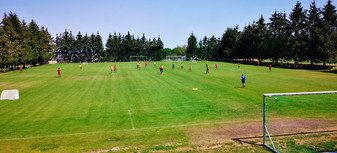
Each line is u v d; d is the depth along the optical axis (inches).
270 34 3031.5
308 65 2324.1
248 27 3627.0
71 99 912.3
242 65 2896.2
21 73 2052.2
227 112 700.0
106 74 1889.8
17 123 602.2
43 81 1467.8
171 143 449.7
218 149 412.5
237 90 1066.1
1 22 2423.7
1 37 2052.2
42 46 3368.6
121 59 5137.8
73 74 1911.9
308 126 541.0
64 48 4626.0
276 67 2549.2
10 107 783.7
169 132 522.3
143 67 2640.3
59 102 858.8
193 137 484.1
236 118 634.2
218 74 1797.5
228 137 480.7
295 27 2596.0
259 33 3371.1
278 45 2785.4
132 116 669.3
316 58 2246.6
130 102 853.8
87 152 408.8
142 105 805.9
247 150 406.3
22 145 443.5
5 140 473.7
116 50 5032.0
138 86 1236.5
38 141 467.2
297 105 745.6
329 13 2160.4
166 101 864.3
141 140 470.6
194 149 414.3
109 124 592.7
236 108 745.0
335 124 550.0
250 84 1237.1
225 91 1048.8
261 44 3213.6
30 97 955.3
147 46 5260.8
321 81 1290.6
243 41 3688.5
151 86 1232.8
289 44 2568.9
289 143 436.5
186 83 1331.2
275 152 393.4
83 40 4717.0
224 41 4259.4
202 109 741.3
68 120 630.5
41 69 2522.1
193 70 2185.0
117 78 1606.8
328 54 2100.1
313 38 2180.1
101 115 682.2
